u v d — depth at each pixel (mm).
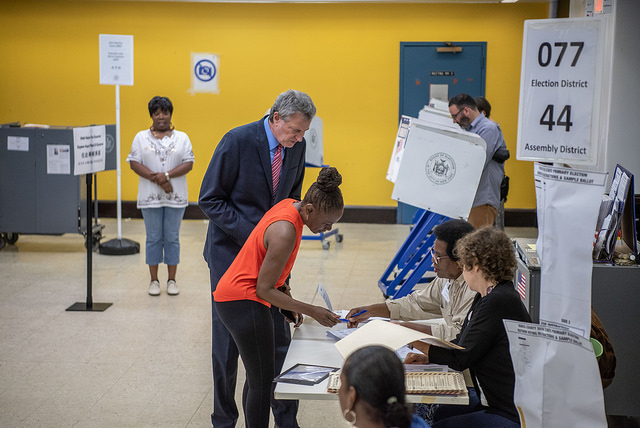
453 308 3156
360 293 6355
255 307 2867
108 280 6738
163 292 6363
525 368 2141
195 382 4367
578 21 2576
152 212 6207
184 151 6336
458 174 4965
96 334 5223
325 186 2748
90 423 3787
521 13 9391
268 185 3297
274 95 9844
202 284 6645
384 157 9820
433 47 9547
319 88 9781
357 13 9594
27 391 4195
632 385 3447
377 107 9750
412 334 2518
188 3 9711
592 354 2078
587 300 2381
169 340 5121
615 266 3377
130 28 9805
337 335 3086
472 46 9492
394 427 1677
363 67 9695
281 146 3305
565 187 2383
